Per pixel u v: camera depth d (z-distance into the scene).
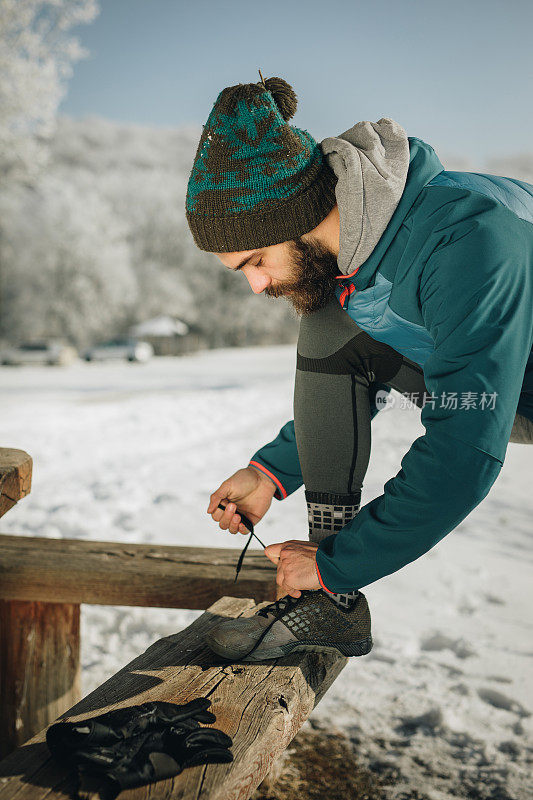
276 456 1.62
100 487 5.56
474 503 1.04
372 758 1.98
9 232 50.19
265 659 1.37
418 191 1.15
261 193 1.15
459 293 1.04
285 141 1.15
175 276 55.44
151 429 9.74
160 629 2.84
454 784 1.87
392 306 1.21
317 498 1.51
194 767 1.03
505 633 2.86
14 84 22.84
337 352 1.46
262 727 1.14
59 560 1.87
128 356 32.56
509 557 3.85
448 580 3.45
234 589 1.80
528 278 1.06
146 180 61.06
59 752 1.03
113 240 51.72
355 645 1.41
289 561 1.27
